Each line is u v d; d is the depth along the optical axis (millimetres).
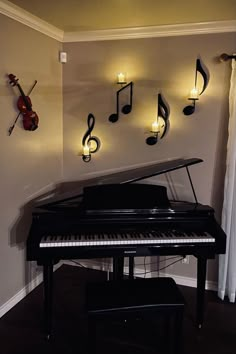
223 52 2623
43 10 2354
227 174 2637
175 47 2756
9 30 2342
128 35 2863
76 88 3123
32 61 2648
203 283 2305
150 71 2865
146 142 2965
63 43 3080
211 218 2402
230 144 2598
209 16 2447
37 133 2809
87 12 2385
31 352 2102
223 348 2166
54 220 2318
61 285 2988
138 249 2191
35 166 2814
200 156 2824
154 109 2904
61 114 3197
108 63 2984
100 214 2346
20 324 2393
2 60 2293
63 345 2174
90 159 3178
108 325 2404
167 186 2945
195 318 2508
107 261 3283
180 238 2221
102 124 3092
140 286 2064
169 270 3074
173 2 2152
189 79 2758
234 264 2693
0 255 2438
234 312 2590
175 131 2863
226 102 2680
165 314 1889
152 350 2139
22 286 2750
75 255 2158
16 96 2480
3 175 2400
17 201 2598
